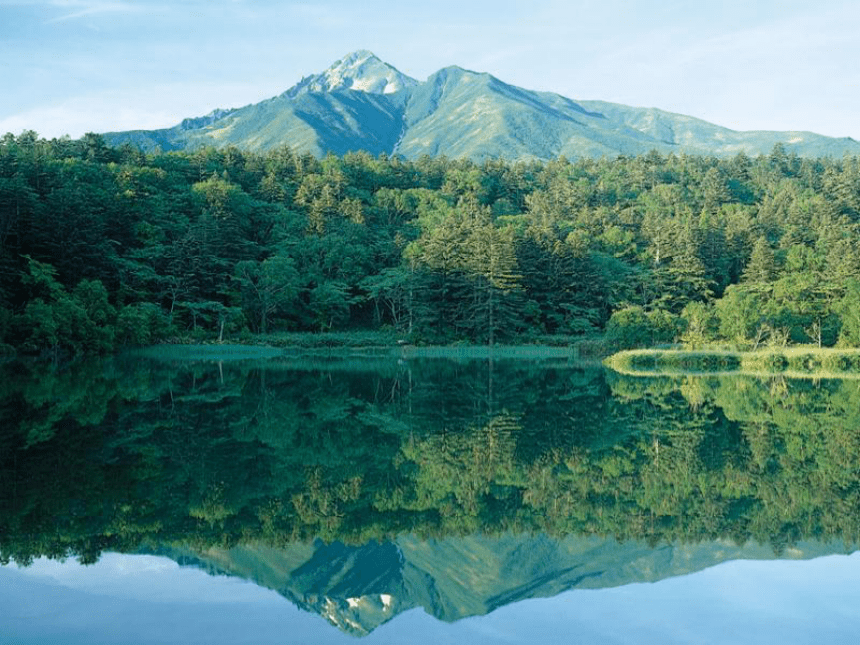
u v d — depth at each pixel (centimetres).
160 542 1338
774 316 7550
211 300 9419
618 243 12475
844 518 1495
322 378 4988
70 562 1227
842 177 16738
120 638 945
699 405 3425
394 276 10206
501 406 3400
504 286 9675
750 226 12512
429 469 1975
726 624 987
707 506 1592
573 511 1559
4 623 989
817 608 1039
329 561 1251
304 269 10681
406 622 996
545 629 976
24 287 6850
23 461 2006
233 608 1047
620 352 6906
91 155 12719
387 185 17000
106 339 6950
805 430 2633
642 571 1201
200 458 2100
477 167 18875
